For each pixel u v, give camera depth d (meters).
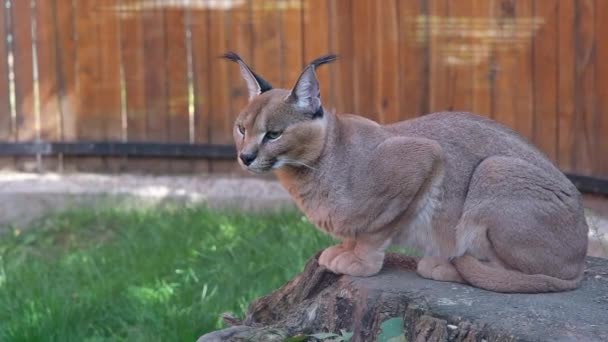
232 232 12.23
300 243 11.55
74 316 10.16
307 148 7.32
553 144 12.55
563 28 12.31
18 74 14.68
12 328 9.84
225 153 14.37
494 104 12.98
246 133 7.33
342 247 7.86
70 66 14.62
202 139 14.51
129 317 10.31
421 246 7.57
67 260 11.84
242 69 7.73
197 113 14.47
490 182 7.21
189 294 10.67
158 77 14.49
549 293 7.23
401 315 7.11
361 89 13.75
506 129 7.61
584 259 7.48
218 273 11.16
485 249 7.27
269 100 7.33
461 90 13.20
